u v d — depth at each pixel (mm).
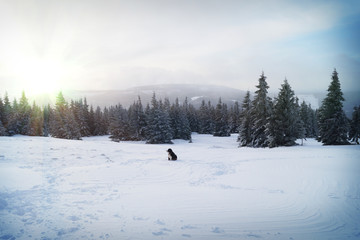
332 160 13641
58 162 12195
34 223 4734
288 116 25281
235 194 7359
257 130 30422
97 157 14734
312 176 9539
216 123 61031
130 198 6758
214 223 5043
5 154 13133
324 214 5613
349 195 7000
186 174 10688
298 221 5219
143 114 54188
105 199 6562
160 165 12820
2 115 48344
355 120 31016
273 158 15609
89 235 4324
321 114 27984
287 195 7176
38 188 7188
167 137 45625
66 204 5973
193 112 77938
